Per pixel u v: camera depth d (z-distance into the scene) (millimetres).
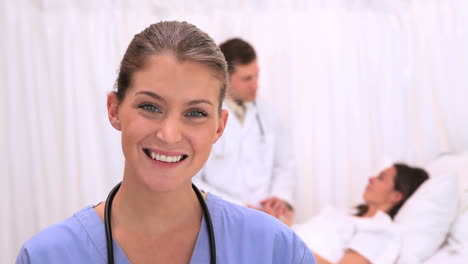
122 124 767
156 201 796
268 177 2457
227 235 853
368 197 2309
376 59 2646
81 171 2508
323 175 2652
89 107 2504
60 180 2531
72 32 2467
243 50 2219
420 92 2672
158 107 739
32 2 2449
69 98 2484
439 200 2129
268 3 2572
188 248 833
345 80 2633
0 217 2477
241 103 2363
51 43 2461
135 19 2494
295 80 2605
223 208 876
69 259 783
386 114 2660
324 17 2596
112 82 2502
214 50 762
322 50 2611
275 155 2531
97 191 2520
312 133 2643
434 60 2652
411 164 2680
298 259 867
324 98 2631
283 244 861
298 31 2598
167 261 820
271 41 2590
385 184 2293
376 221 2121
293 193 2646
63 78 2479
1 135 2467
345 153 2658
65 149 2496
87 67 2496
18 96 2469
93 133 2514
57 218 2529
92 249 801
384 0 2615
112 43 2494
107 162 2525
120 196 818
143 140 744
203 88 744
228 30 2553
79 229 809
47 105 2484
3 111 2463
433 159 2646
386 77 2650
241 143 2404
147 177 753
